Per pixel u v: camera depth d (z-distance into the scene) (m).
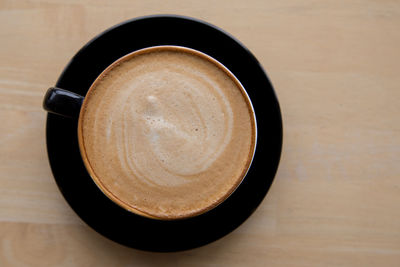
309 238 0.40
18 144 0.40
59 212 0.40
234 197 0.38
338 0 0.40
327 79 0.40
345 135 0.40
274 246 0.40
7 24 0.40
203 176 0.36
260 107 0.38
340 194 0.40
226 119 0.37
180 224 0.38
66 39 0.40
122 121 0.36
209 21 0.40
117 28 0.38
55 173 0.38
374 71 0.41
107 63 0.38
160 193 0.36
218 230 0.38
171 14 0.38
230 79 0.37
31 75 0.40
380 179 0.40
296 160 0.40
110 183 0.36
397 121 0.40
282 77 0.40
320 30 0.40
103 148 0.36
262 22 0.40
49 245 0.40
